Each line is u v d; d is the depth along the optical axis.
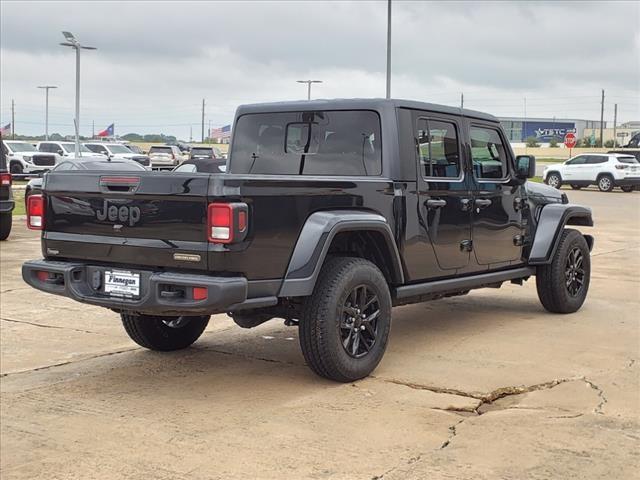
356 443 4.35
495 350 6.46
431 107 6.35
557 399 5.13
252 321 5.66
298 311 5.48
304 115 6.48
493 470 3.97
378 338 5.64
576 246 8.01
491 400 5.16
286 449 4.27
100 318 7.89
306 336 5.28
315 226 5.15
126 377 5.74
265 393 5.29
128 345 6.77
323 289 5.25
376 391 5.31
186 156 47.69
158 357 6.32
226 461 4.11
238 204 4.68
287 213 5.02
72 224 5.30
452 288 6.55
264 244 4.88
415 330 7.26
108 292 5.15
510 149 7.36
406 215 5.95
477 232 6.78
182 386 5.49
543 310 8.32
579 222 8.48
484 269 7.02
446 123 6.50
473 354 6.32
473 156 6.82
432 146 6.34
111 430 4.61
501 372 5.77
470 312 8.19
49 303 8.62
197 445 4.35
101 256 5.17
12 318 7.86
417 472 3.95
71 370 5.97
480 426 4.62
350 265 5.40
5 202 14.09
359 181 5.54
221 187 4.65
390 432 4.52
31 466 4.10
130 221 4.99
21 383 5.62
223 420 4.75
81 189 5.20
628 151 39.84
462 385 5.43
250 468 4.02
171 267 4.87
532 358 6.20
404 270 6.00
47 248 5.45
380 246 5.79
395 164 5.93
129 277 5.04
